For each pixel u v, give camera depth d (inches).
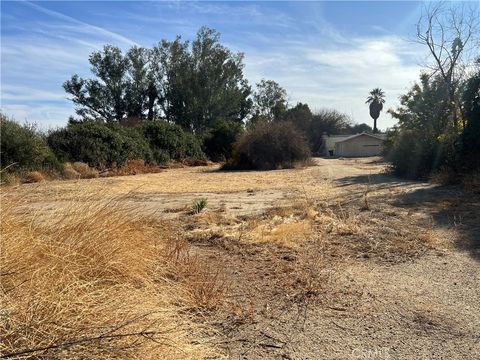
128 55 2274.9
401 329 131.2
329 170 970.7
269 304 149.9
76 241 141.7
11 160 735.1
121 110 2281.0
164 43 2288.4
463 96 588.7
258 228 278.8
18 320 93.7
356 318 139.2
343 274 184.5
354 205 387.9
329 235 260.8
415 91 821.2
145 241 174.7
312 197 461.7
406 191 488.7
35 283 107.8
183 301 139.9
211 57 2214.6
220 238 254.8
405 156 714.8
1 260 112.2
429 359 113.3
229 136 1620.3
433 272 188.7
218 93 2229.3
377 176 738.2
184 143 1449.3
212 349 112.2
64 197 189.3
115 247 146.6
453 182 533.6
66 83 2242.9
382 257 213.0
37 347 88.5
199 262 192.2
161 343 97.8
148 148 1239.5
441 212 339.9
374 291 163.9
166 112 2336.4
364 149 2410.2
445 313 143.1
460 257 212.7
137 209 205.3
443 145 629.0
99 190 196.5
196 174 950.4
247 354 115.1
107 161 1017.5
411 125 762.2
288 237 251.4
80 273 128.8
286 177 787.4
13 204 148.6
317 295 159.0
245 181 718.5
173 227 272.1
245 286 168.4
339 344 121.6
